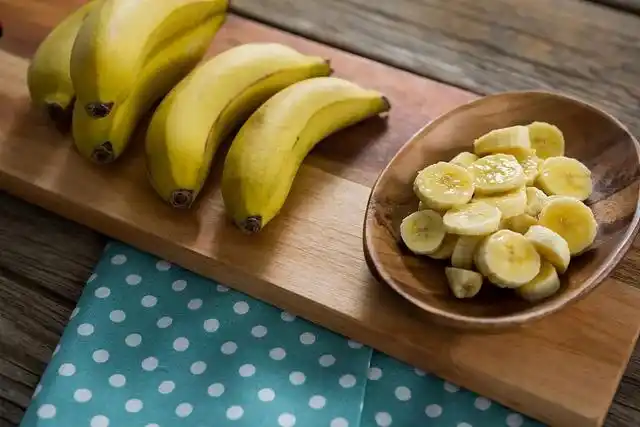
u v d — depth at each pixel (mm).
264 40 799
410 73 772
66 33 755
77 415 643
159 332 673
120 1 706
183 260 700
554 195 660
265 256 685
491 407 642
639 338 661
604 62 772
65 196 723
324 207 706
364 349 662
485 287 642
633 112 747
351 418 634
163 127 694
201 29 780
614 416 635
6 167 742
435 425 635
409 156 691
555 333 640
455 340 642
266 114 697
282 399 644
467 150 703
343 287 667
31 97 755
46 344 681
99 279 697
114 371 658
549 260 628
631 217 640
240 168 676
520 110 704
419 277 650
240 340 669
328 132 729
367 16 813
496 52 786
